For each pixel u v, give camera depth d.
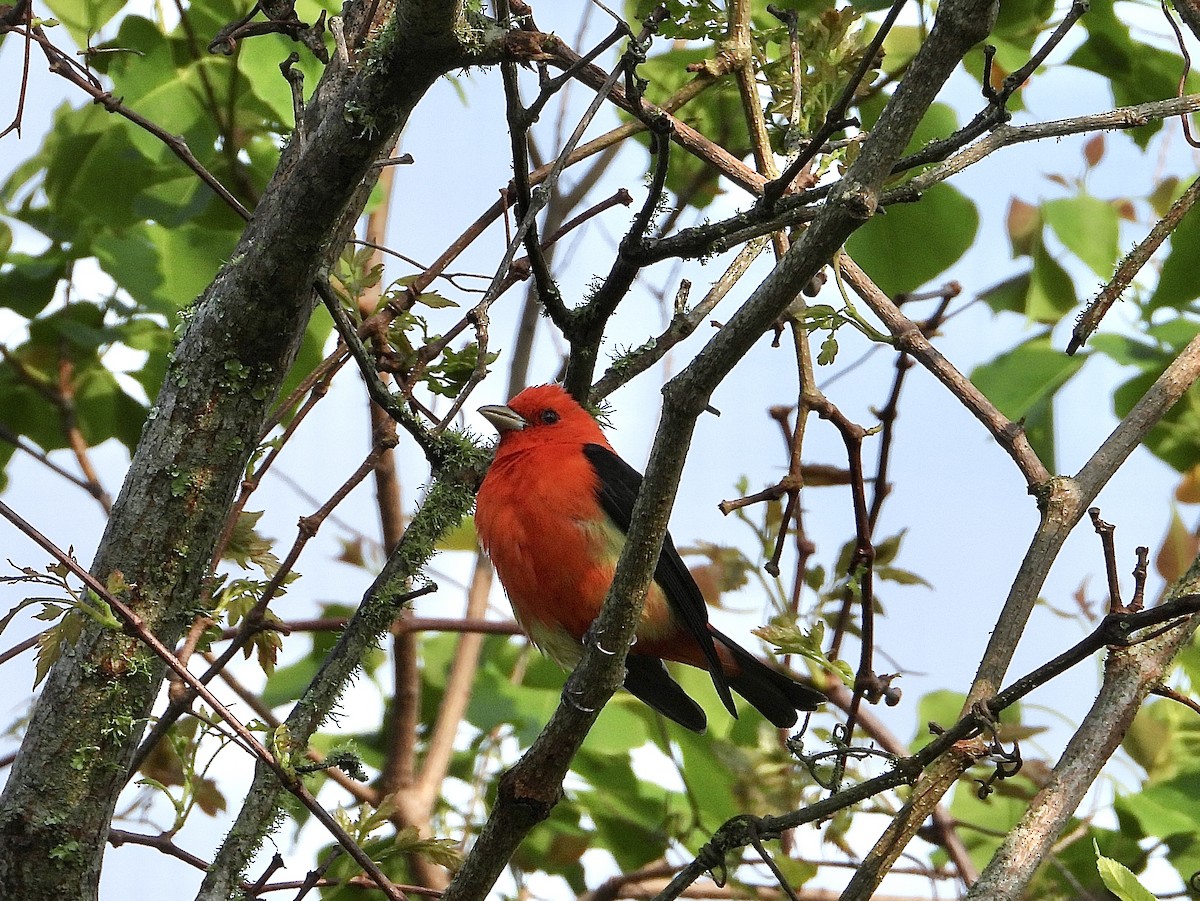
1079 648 6.13
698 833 12.18
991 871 6.76
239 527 8.66
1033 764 11.09
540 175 9.50
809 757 7.00
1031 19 11.06
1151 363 11.24
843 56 9.61
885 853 6.95
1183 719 11.58
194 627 8.23
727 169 9.40
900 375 9.31
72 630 6.64
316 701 7.64
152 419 7.16
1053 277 12.12
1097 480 7.85
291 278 6.96
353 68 7.68
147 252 11.23
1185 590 7.46
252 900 7.30
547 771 6.84
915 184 6.77
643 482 6.19
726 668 10.25
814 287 9.59
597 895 11.45
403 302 9.16
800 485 9.34
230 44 7.96
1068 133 7.32
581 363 7.99
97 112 11.63
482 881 7.03
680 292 9.10
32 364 11.73
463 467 8.31
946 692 12.12
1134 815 11.27
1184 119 8.23
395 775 11.59
